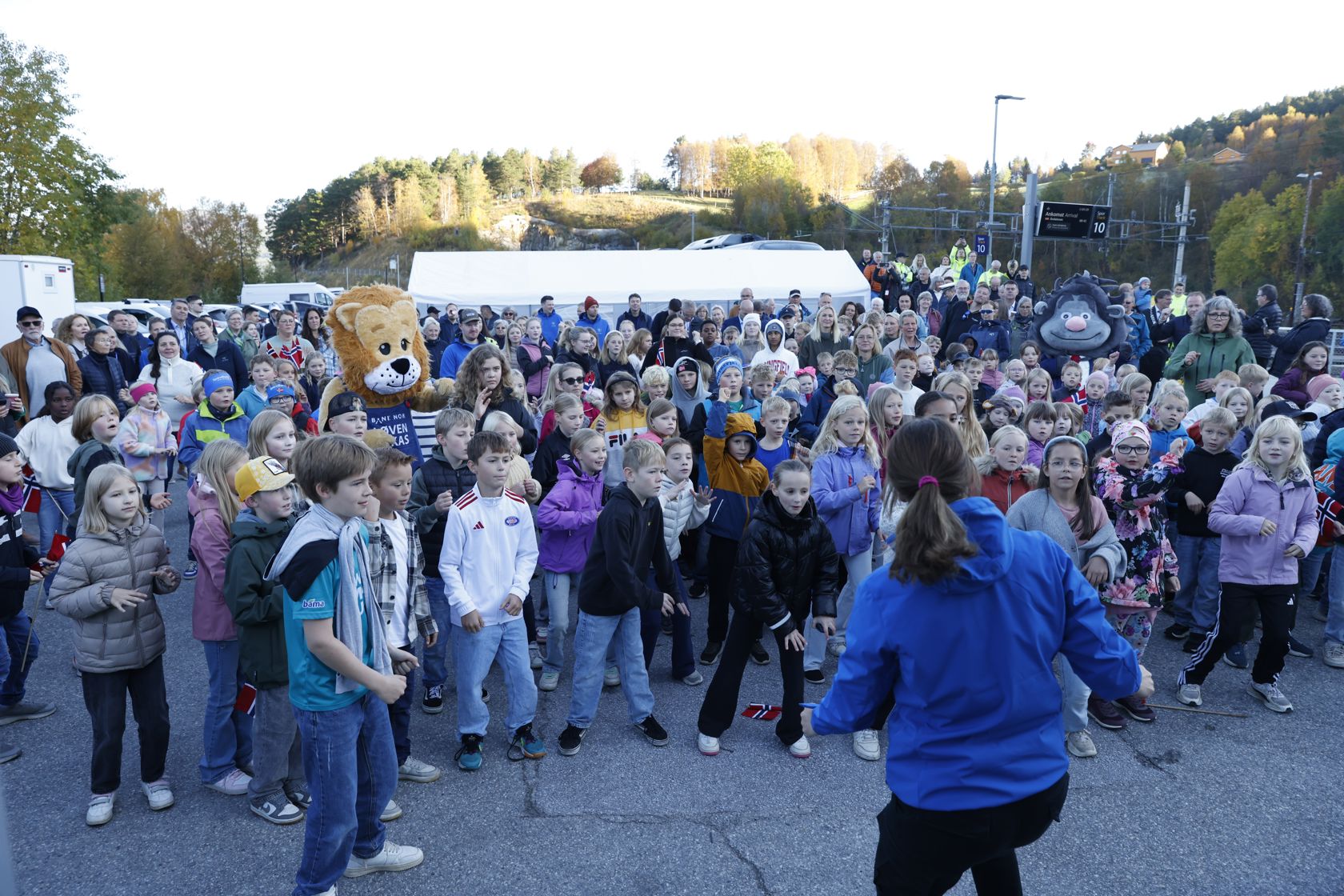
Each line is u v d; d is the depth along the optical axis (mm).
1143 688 2250
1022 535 2213
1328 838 3732
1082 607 2201
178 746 4414
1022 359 10133
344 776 2971
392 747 3320
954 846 2166
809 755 4383
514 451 5172
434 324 12594
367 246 122312
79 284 36250
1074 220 25797
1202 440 5762
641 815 3844
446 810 3873
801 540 4375
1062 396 8750
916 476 2131
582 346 9102
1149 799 4023
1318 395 7441
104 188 37688
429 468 4926
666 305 17219
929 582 2059
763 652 5609
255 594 3506
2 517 4258
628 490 4375
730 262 18156
